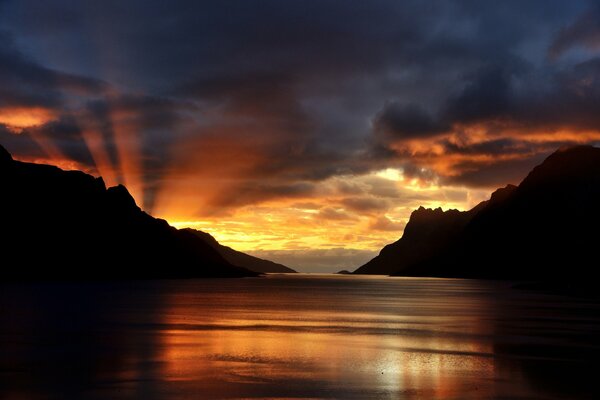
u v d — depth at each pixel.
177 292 126.62
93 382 28.20
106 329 49.91
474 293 132.88
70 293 114.31
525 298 108.62
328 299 104.00
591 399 25.39
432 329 51.62
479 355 36.75
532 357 36.03
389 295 122.31
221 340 43.16
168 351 37.62
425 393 26.31
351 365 32.94
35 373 30.28
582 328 52.47
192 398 25.22
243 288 159.38
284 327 52.69
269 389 26.88
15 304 80.50
